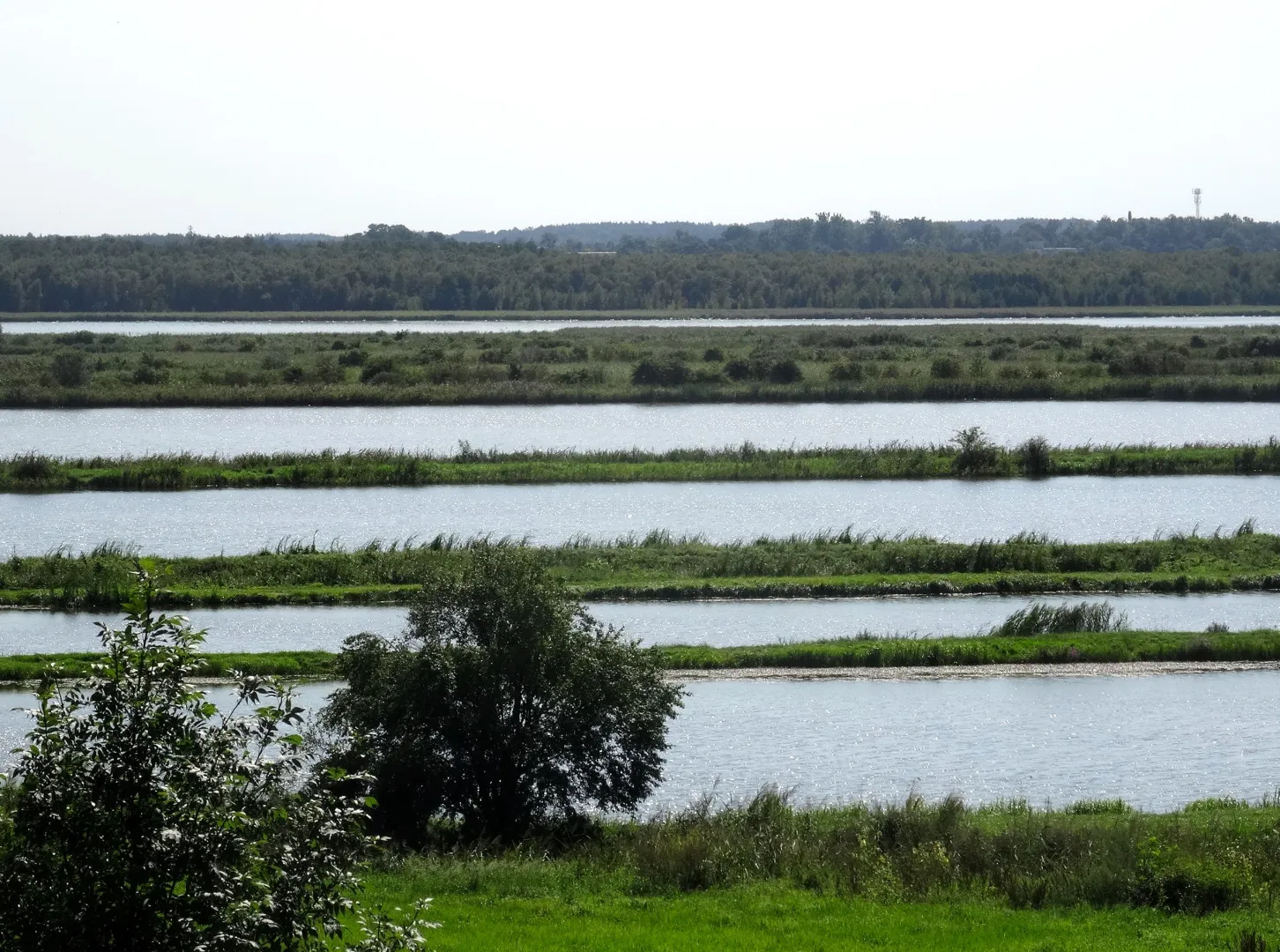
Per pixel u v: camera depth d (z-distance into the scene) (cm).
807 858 3775
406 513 10888
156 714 2083
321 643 7119
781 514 10781
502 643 4291
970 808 4719
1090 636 7200
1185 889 3419
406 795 4259
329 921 2117
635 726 4375
